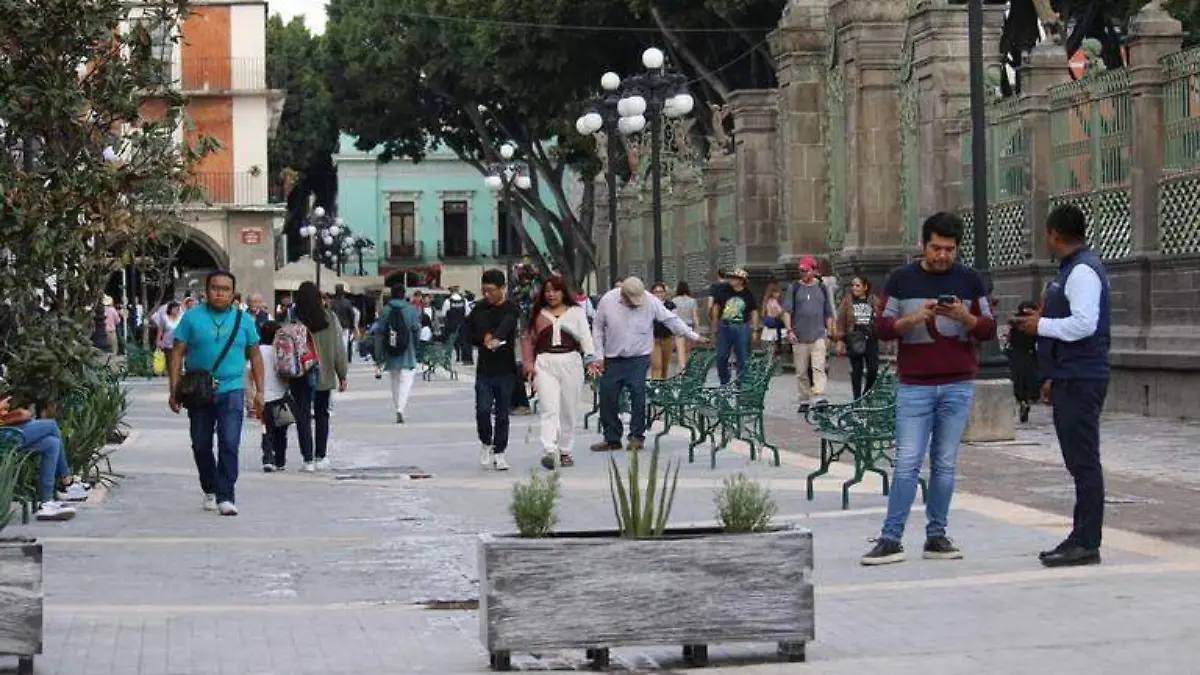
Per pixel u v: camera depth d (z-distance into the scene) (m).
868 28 36.59
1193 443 22.66
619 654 10.51
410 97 75.75
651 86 34.00
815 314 30.70
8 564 9.78
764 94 43.56
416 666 10.24
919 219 33.78
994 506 16.67
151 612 12.31
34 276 18.16
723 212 46.94
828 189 39.81
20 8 18.80
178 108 20.42
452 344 49.03
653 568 9.93
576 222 76.88
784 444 24.89
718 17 55.38
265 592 13.42
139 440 28.12
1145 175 26.50
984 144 23.95
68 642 11.05
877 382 18.17
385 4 73.38
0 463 14.05
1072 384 13.04
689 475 20.97
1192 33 42.62
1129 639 10.38
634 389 24.20
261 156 69.44
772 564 10.02
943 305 13.25
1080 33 49.34
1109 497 17.33
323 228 83.44
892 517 13.70
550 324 22.70
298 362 22.70
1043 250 29.70
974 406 23.56
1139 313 26.89
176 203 31.83
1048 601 11.68
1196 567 12.84
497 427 22.84
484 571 9.95
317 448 23.39
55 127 19.45
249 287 69.31
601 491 19.58
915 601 11.94
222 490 18.30
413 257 119.50
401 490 20.64
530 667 10.16
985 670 9.70
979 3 23.61
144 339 52.00
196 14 21.56
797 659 10.10
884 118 36.59
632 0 54.88
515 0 58.84
